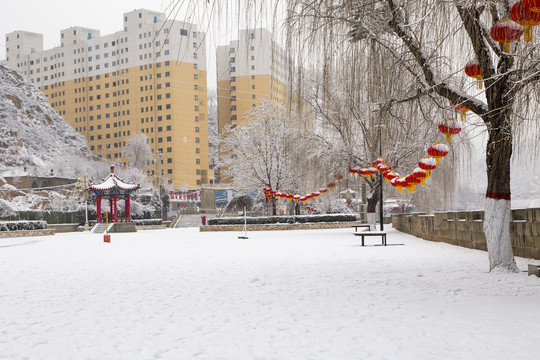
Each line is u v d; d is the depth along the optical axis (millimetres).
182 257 16859
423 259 13719
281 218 41812
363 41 9078
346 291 8383
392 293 8000
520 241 13555
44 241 32969
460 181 28203
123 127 114875
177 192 80875
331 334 5406
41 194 81375
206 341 5297
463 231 18000
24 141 94000
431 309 6551
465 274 9969
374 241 22875
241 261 14680
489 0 7871
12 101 100250
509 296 7301
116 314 6953
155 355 4809
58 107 127125
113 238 35344
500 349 4555
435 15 7645
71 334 5812
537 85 7695
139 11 111438
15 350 5148
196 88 107938
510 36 6738
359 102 9805
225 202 83812
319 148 30391
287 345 5020
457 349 4621
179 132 105562
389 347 4781
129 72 112688
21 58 133500
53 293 9211
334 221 41656
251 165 48156
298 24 8711
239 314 6699
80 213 61312
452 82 10320
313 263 13484
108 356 4836
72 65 123562
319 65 8969
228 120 97250
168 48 105875
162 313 6926
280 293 8391
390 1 8477
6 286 10422
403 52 9109
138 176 94438
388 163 27859
